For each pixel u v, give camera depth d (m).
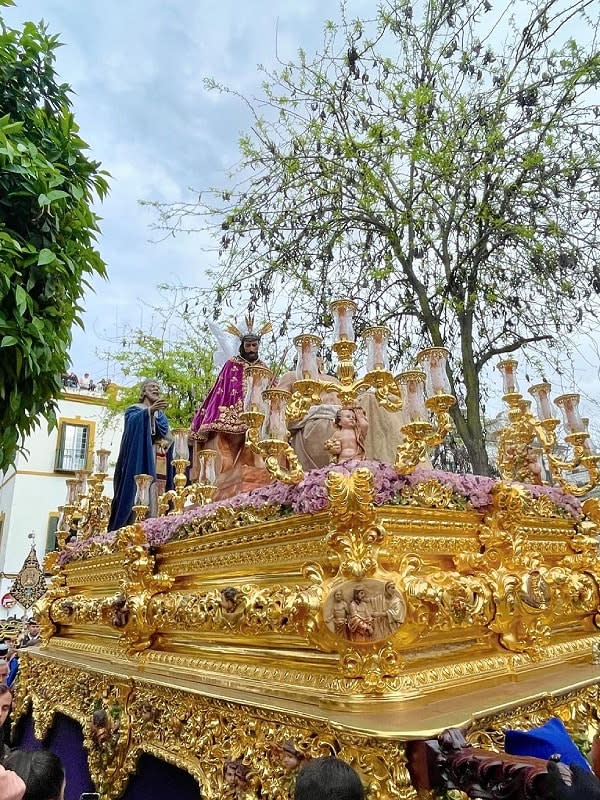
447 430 2.79
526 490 3.16
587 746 2.75
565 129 8.29
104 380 24.78
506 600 2.91
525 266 8.71
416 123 8.63
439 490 2.91
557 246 8.38
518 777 1.56
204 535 3.54
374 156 8.84
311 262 9.30
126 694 3.82
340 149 9.05
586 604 3.59
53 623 5.85
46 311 3.96
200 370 16.41
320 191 9.23
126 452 5.84
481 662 2.85
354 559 2.47
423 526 2.81
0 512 26.08
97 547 5.04
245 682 2.92
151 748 3.36
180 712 3.25
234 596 2.92
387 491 2.64
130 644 4.00
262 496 3.07
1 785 2.05
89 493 6.29
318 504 2.63
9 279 3.63
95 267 4.43
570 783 1.41
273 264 9.34
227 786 2.65
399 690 2.39
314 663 2.68
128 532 4.07
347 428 3.29
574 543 3.83
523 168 8.01
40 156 3.86
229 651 3.25
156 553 4.11
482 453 7.93
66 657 5.04
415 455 2.70
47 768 2.82
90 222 4.33
